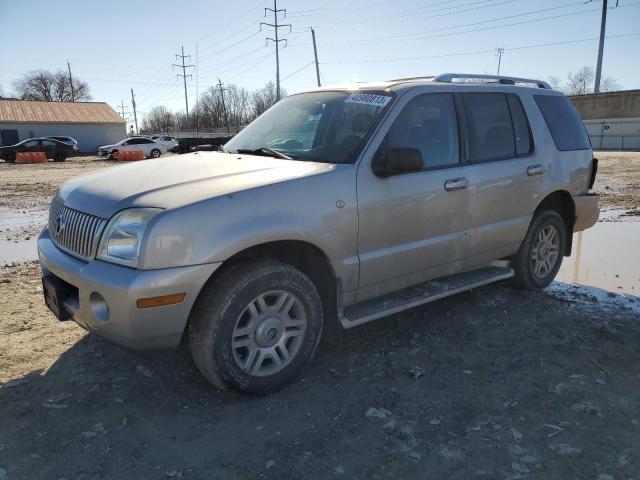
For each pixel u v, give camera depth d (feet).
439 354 12.81
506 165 14.94
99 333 10.03
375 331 14.11
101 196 10.57
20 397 10.61
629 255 22.76
